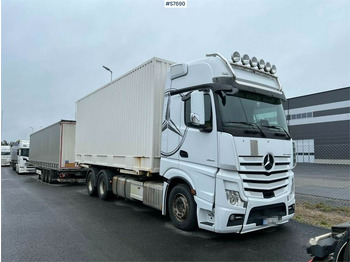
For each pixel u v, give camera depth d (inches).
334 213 280.7
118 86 329.1
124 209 308.3
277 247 182.7
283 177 205.9
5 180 747.4
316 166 1180.5
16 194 448.5
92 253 171.9
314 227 232.1
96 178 398.9
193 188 200.7
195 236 204.5
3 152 1628.9
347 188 473.7
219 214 179.0
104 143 362.0
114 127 334.6
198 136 200.2
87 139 426.9
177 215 221.8
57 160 585.3
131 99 295.6
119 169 325.1
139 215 277.1
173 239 197.9
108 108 354.0
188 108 212.8
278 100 231.6
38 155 768.3
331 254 127.9
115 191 338.3
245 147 182.4
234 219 178.2
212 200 184.4
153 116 253.1
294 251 175.6
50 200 379.6
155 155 253.3
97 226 235.3
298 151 1535.4
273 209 198.7
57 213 289.7
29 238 203.6
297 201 337.4
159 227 230.4
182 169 212.7
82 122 454.0
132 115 291.9
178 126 220.8
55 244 189.6
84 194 440.8
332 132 1398.9
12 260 162.1
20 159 986.1
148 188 265.3
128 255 168.2
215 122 187.8
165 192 234.7
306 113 1519.4
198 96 189.6
